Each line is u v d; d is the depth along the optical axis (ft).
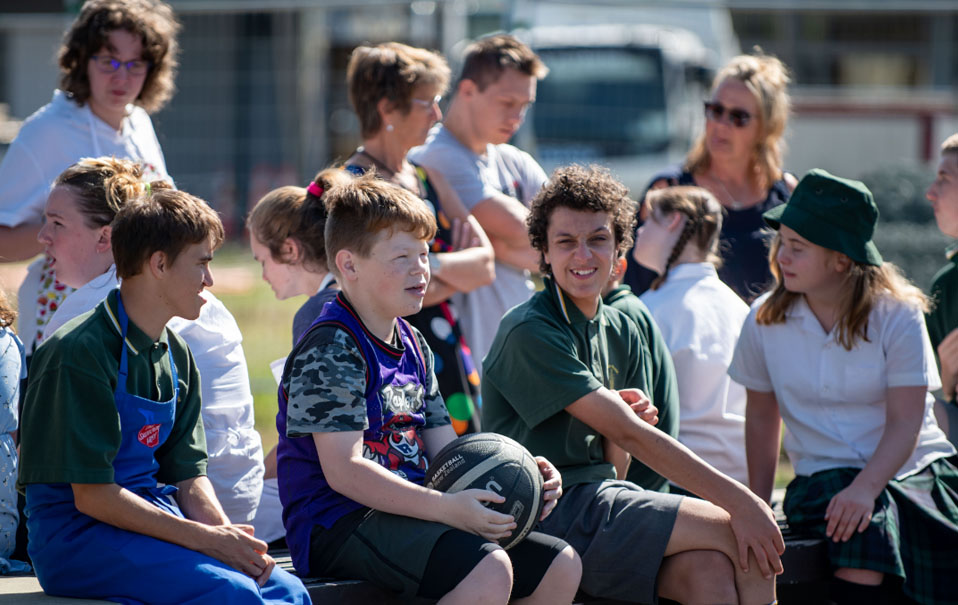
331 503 41.50
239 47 199.72
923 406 50.80
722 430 55.26
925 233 133.90
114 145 57.93
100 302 42.27
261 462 49.60
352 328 41.57
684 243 56.59
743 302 58.80
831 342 51.88
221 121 200.95
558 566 41.16
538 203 47.75
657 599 44.83
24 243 55.52
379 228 41.11
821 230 50.52
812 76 274.98
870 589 47.75
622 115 225.56
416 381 43.14
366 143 58.85
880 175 141.18
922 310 51.90
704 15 233.76
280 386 42.75
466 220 58.85
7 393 45.50
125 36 55.93
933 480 51.80
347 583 41.19
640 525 44.37
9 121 177.68
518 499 40.68
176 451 41.63
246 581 37.68
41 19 181.06
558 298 47.39
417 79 56.90
